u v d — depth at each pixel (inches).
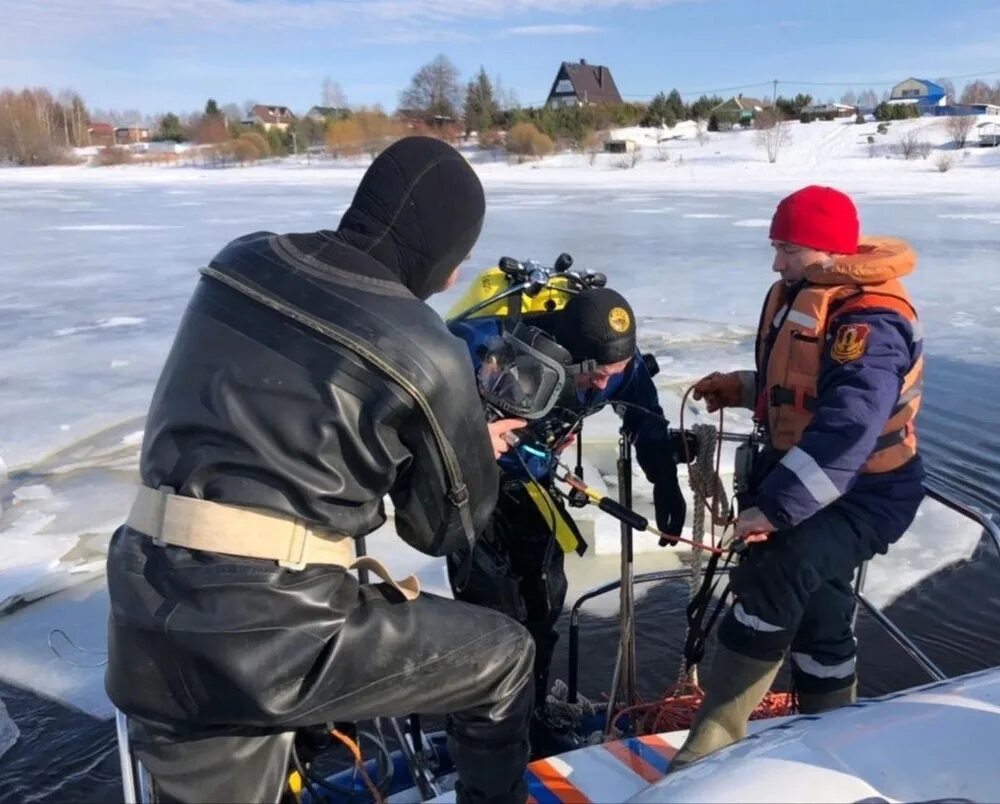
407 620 66.4
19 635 155.6
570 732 114.3
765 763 66.8
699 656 105.1
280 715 60.4
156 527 62.1
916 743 67.1
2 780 125.9
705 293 443.2
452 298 406.6
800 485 83.9
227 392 61.9
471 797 72.2
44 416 265.3
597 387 98.6
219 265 66.6
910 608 163.2
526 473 98.5
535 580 111.5
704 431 103.1
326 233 68.5
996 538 95.7
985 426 247.4
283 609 60.7
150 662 61.3
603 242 634.8
